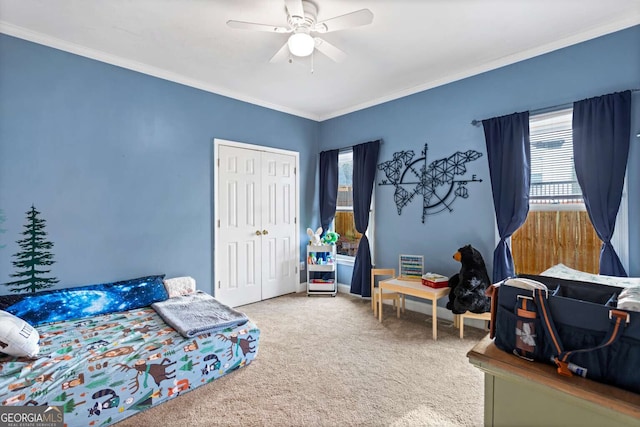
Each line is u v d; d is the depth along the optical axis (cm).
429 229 346
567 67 256
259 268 402
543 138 276
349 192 442
